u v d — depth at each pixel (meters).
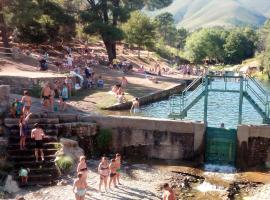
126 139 26.80
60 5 55.75
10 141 22.62
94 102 33.62
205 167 25.27
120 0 60.53
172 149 26.45
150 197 19.69
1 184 19.48
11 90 30.94
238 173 24.27
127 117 26.81
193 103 27.66
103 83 40.91
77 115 26.59
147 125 26.53
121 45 94.75
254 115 34.94
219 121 32.34
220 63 131.50
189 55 129.38
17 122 23.80
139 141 26.73
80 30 62.88
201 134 26.06
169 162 25.91
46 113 26.23
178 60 114.69
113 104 33.06
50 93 27.67
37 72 37.66
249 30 134.88
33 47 54.84
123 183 21.41
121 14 55.75
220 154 26.22
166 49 121.25
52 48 57.78
